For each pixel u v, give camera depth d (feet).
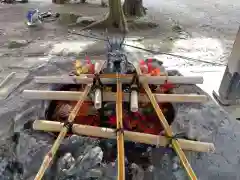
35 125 6.05
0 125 6.64
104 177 5.04
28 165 5.42
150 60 9.23
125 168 5.40
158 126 6.93
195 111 6.79
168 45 22.00
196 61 19.07
